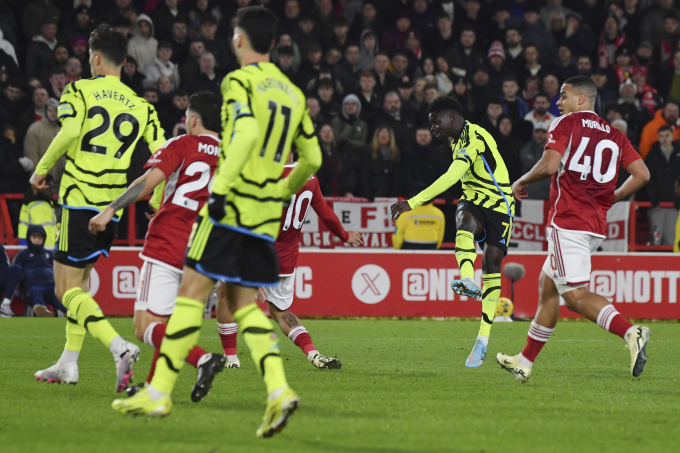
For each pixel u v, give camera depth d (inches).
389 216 1587.1
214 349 965.8
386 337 1154.0
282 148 456.4
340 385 657.0
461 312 1493.6
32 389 611.2
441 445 423.2
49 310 1418.6
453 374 744.3
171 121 1678.2
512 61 1926.7
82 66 1791.3
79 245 625.0
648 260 1492.4
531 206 1599.4
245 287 457.1
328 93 1732.3
